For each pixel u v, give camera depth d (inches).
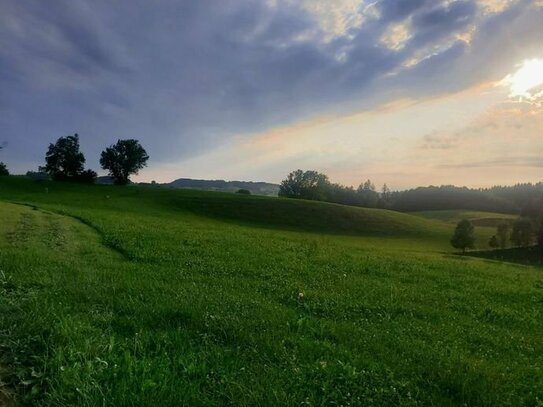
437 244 3713.1
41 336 276.4
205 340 320.2
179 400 220.8
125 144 5831.7
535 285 904.9
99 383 231.8
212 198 4350.4
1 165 5462.6
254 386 244.1
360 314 485.1
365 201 7691.9
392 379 279.9
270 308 442.9
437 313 525.0
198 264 745.6
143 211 3280.0
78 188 4493.1
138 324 344.2
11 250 689.6
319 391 254.5
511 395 281.4
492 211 7839.6
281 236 1673.2
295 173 6811.0
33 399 217.3
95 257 738.8
